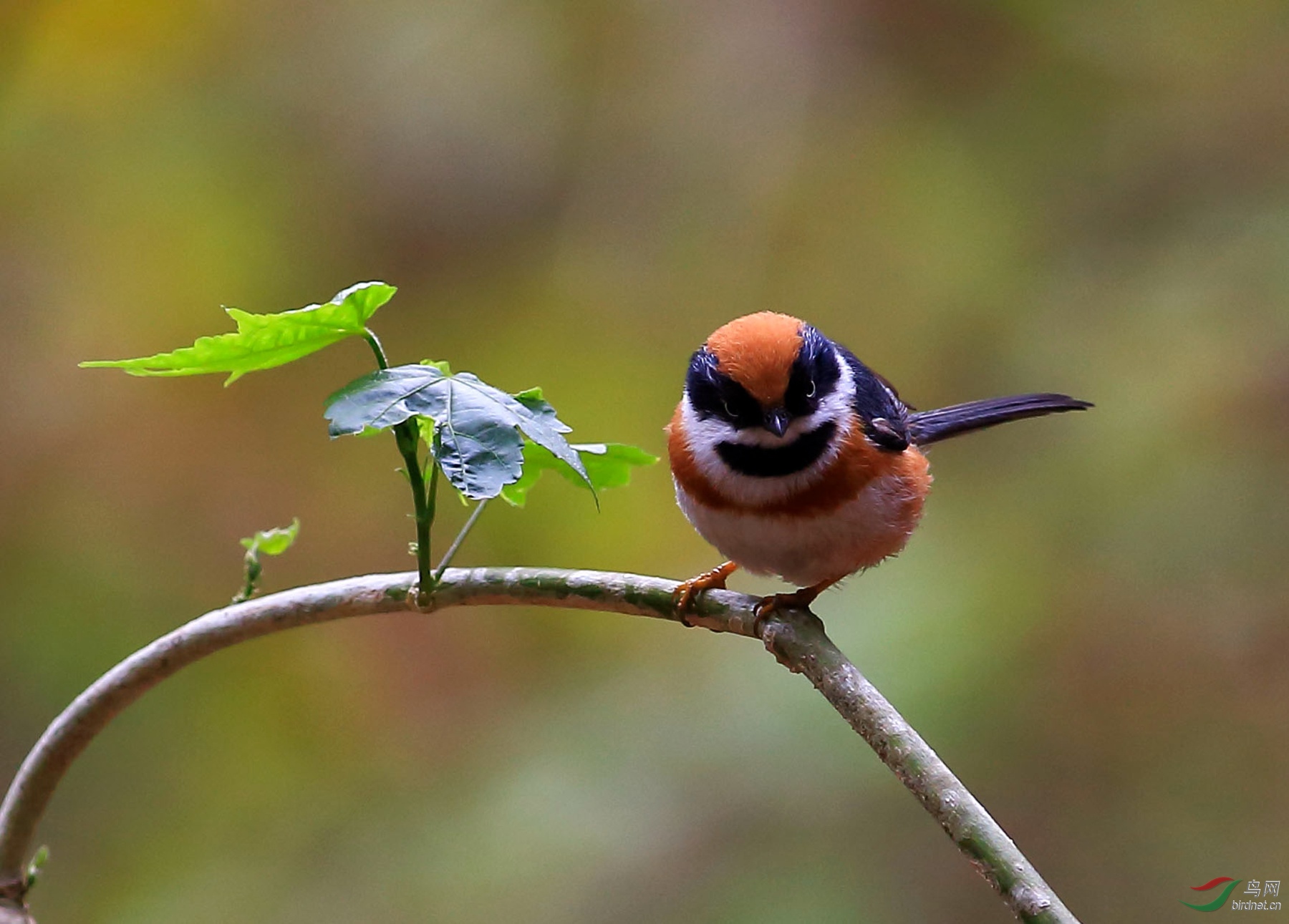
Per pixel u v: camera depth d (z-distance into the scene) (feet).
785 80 41.93
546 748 36.81
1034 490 38.50
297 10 43.11
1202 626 35.42
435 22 42.78
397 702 39.40
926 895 32.96
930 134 42.04
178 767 38.75
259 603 17.54
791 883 33.24
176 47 42.73
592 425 42.39
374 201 42.50
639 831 34.37
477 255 42.65
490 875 34.32
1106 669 35.35
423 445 18.13
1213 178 40.96
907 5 41.55
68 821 37.99
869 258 42.19
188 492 40.60
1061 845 33.73
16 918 17.72
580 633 40.11
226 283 42.04
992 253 41.50
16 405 40.29
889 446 21.71
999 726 34.81
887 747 14.47
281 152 42.65
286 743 39.09
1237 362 37.55
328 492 41.50
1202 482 36.60
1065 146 42.04
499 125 42.39
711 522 21.88
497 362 42.65
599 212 42.39
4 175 41.96
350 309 15.78
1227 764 34.17
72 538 39.45
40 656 38.37
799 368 21.11
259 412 41.81
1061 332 40.09
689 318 42.52
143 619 39.19
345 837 36.88
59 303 41.37
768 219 42.22
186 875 36.88
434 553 41.47
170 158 42.39
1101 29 41.81
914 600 36.47
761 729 35.37
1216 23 42.01
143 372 16.08
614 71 42.19
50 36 41.88
